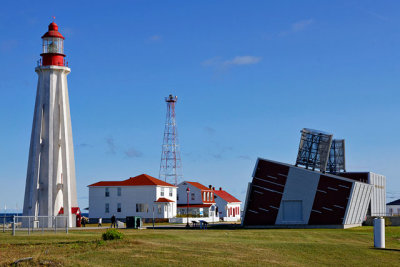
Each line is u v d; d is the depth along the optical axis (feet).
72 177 268.82
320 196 239.50
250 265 110.42
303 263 118.83
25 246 129.59
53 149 261.24
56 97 264.31
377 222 150.61
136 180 362.94
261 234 181.47
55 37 269.23
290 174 245.24
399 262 126.21
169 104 423.23
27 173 262.67
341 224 234.79
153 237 154.20
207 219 368.68
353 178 308.19
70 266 100.17
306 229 225.35
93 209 362.53
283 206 244.42
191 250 124.88
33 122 265.95
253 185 249.96
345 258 128.47
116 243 131.03
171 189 378.12
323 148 247.09
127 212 357.82
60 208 262.06
